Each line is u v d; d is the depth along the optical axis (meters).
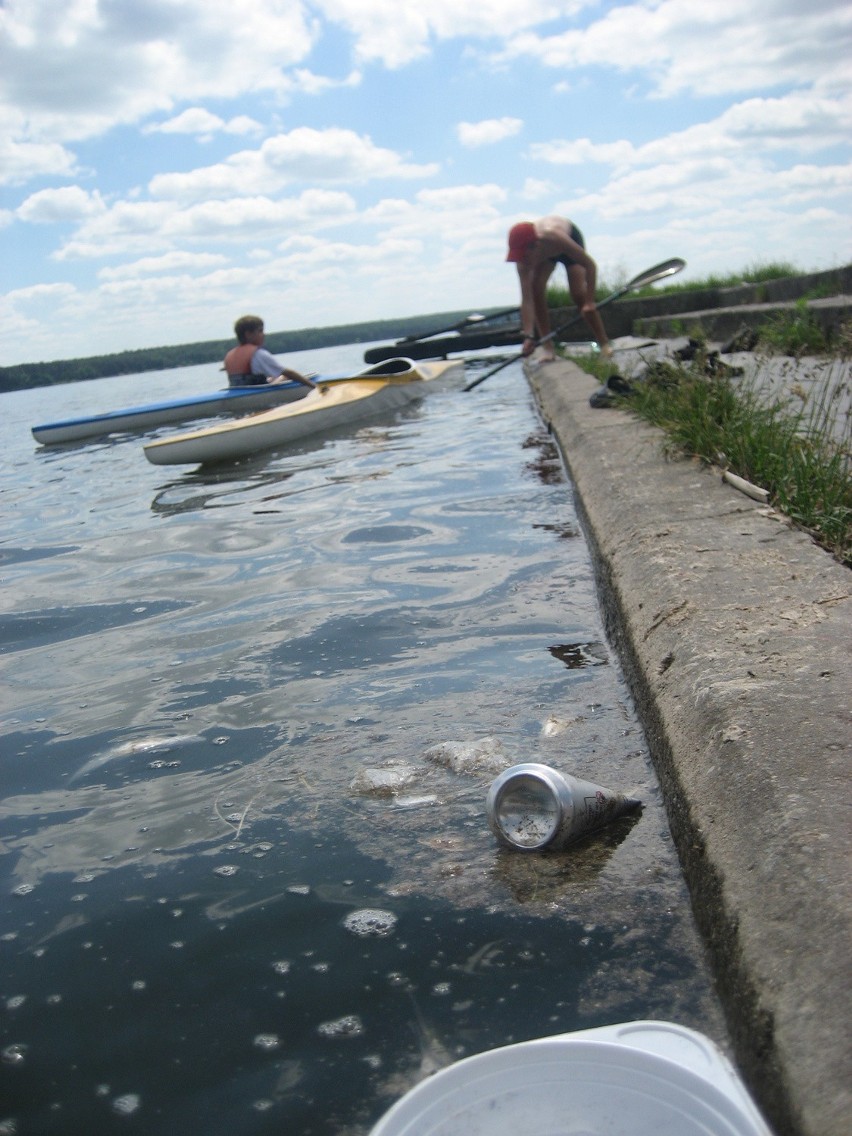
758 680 1.83
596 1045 0.93
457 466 5.92
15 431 13.18
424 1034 1.22
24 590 3.96
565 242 9.23
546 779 1.64
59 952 1.49
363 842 1.74
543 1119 0.90
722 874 1.38
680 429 4.32
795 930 1.17
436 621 2.98
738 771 1.55
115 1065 1.22
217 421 10.23
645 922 1.43
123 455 8.62
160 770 2.14
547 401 7.93
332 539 4.25
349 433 8.04
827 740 1.56
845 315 6.60
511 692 2.39
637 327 16.53
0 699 2.72
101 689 2.70
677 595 2.41
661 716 1.94
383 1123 0.85
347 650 2.80
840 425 4.07
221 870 1.69
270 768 2.09
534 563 3.54
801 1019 1.05
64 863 1.78
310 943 1.44
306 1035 1.24
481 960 1.36
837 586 2.32
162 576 3.94
